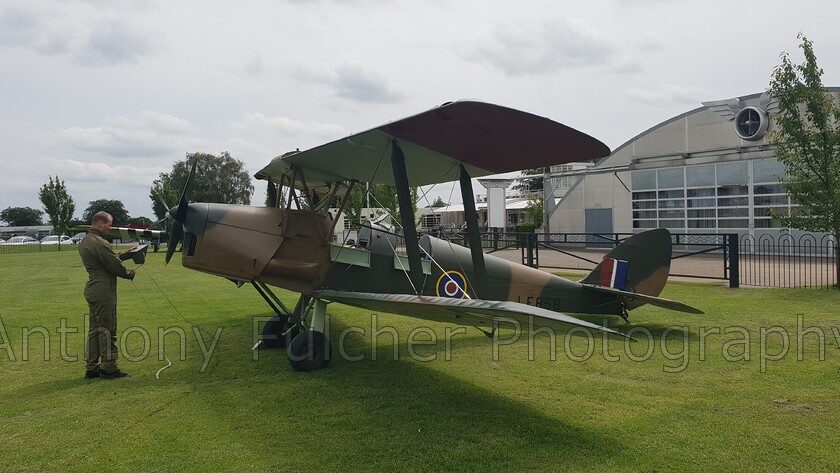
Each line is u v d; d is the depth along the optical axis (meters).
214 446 3.67
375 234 6.61
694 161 20.97
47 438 3.85
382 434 3.85
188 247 5.89
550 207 28.09
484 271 5.57
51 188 43.59
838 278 10.51
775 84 10.82
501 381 5.13
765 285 11.27
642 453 3.46
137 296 11.55
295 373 5.54
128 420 4.20
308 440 3.76
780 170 18.81
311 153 5.53
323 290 5.97
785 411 4.15
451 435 3.81
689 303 9.15
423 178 6.45
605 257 7.84
